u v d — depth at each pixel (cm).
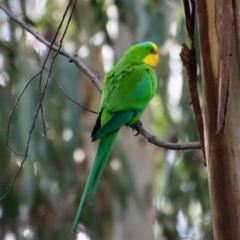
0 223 1290
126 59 862
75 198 1335
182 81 1236
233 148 510
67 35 1526
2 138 1142
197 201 1420
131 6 1212
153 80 838
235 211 508
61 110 1192
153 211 1509
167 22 1250
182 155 1407
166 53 1412
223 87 471
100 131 738
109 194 1340
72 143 1214
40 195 1244
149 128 1536
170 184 1427
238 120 512
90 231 1325
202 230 1458
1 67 1198
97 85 725
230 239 507
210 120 515
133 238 1465
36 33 729
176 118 1427
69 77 1182
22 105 1126
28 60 1190
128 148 1510
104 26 1296
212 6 511
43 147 1152
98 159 731
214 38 510
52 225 1293
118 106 779
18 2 1232
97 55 1584
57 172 1241
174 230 1478
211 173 516
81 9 1409
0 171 1266
